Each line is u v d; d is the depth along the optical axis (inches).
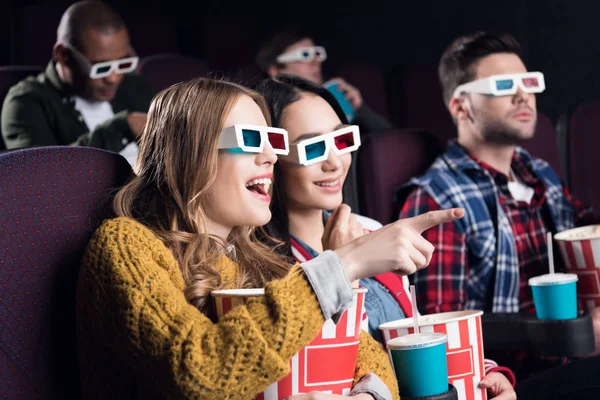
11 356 28.6
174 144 33.4
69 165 31.4
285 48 97.0
